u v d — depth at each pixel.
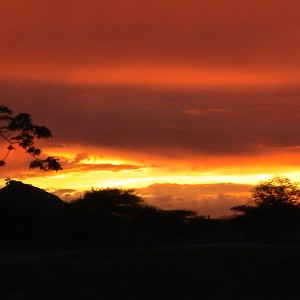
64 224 91.69
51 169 48.62
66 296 32.91
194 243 93.44
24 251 75.88
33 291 34.97
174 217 106.81
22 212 81.69
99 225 92.56
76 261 52.44
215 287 35.31
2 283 37.97
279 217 109.56
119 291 34.09
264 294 33.62
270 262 47.28
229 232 110.19
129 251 65.69
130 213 103.50
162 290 34.09
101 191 100.81
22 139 48.06
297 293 33.66
